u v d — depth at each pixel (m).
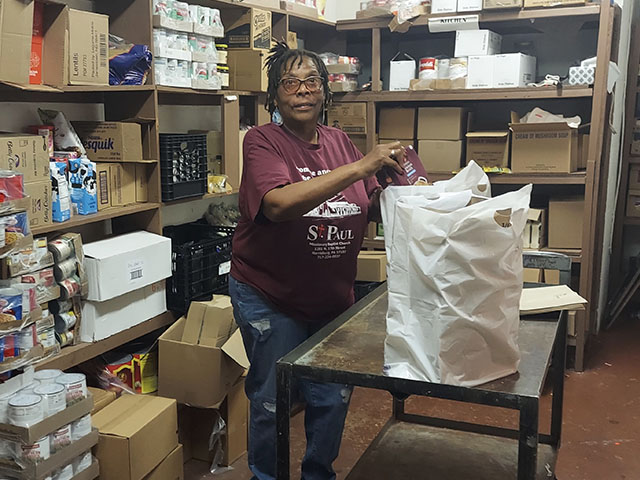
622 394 3.28
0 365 1.89
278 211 1.69
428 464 2.09
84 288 2.30
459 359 1.33
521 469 1.30
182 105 3.29
